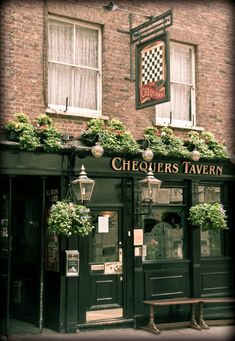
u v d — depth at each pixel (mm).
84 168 8289
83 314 8188
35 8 8320
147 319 8773
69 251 8008
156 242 9297
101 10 8977
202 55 10133
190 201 9586
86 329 8188
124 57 9172
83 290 8227
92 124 8523
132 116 9180
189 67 10172
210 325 9102
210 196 10062
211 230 10016
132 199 8891
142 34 9273
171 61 9922
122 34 9180
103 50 9008
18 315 8867
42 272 8125
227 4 10492
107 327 8406
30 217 8797
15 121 7820
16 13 8133
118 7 9164
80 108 8812
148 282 8969
